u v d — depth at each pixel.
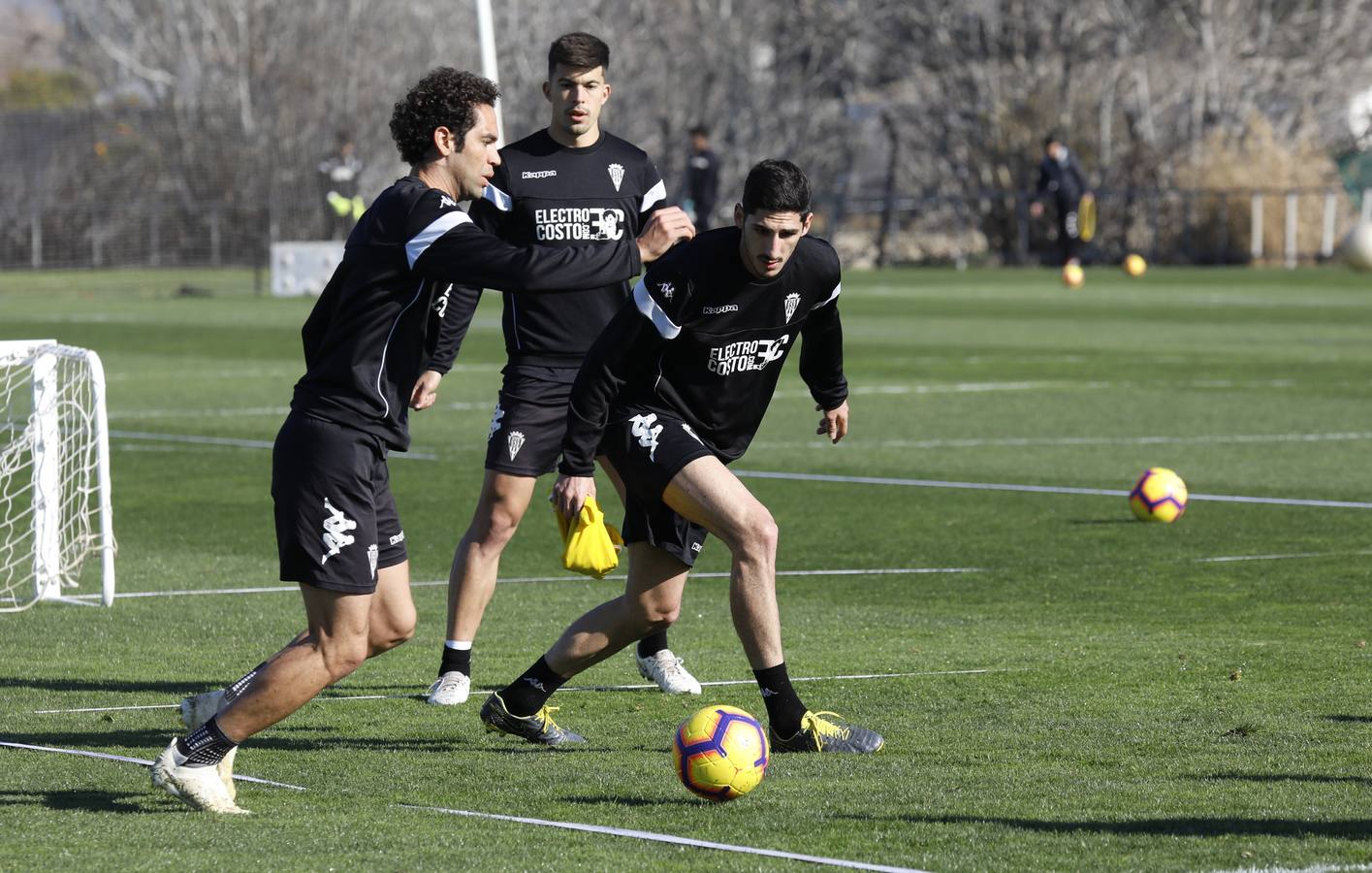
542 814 12.41
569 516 14.52
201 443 36.88
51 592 21.91
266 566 24.17
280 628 20.16
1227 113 115.81
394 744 14.99
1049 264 111.56
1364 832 11.47
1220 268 106.94
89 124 99.31
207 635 19.73
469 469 33.25
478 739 15.20
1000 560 24.00
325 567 12.65
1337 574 22.48
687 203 92.25
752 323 14.47
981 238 117.81
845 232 119.44
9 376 25.38
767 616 14.28
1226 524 26.45
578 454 14.45
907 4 120.12
